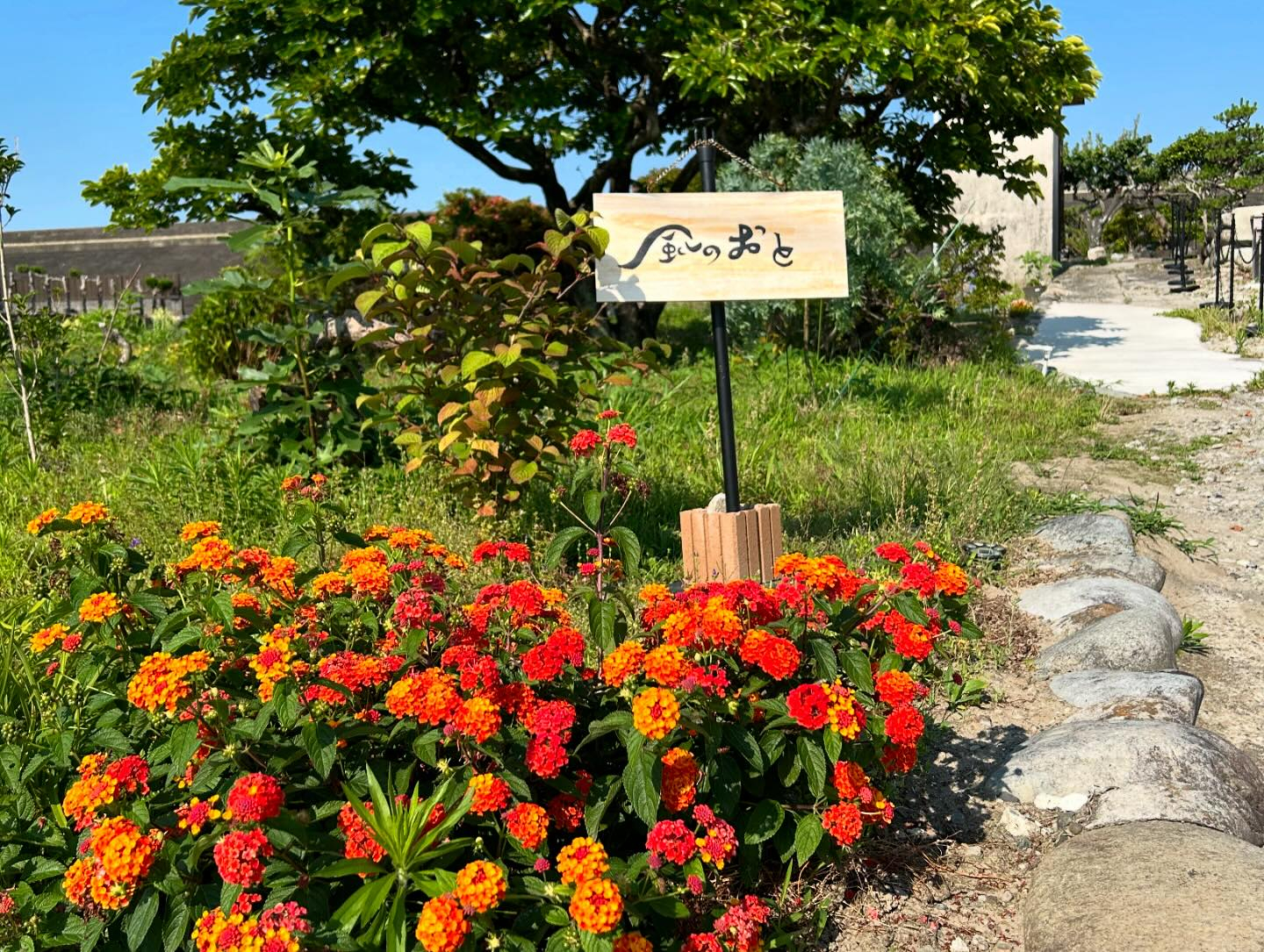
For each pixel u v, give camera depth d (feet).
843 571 8.55
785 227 12.85
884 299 34.30
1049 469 21.54
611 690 7.80
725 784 7.27
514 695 7.04
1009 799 9.37
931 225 42.39
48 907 6.59
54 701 8.69
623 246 12.48
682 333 43.88
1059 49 37.63
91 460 21.42
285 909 5.78
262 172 33.94
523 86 36.01
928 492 17.57
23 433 23.44
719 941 6.93
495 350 13.73
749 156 36.19
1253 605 14.98
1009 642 12.89
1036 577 15.24
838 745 7.17
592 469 12.50
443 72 36.70
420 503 16.24
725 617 7.32
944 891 8.26
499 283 14.37
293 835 6.29
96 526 9.30
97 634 7.93
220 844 5.92
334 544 14.51
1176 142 94.48
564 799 7.24
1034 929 7.40
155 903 6.26
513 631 8.13
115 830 6.16
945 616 8.81
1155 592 14.39
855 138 39.99
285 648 7.04
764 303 33.50
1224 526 18.29
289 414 18.63
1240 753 9.78
